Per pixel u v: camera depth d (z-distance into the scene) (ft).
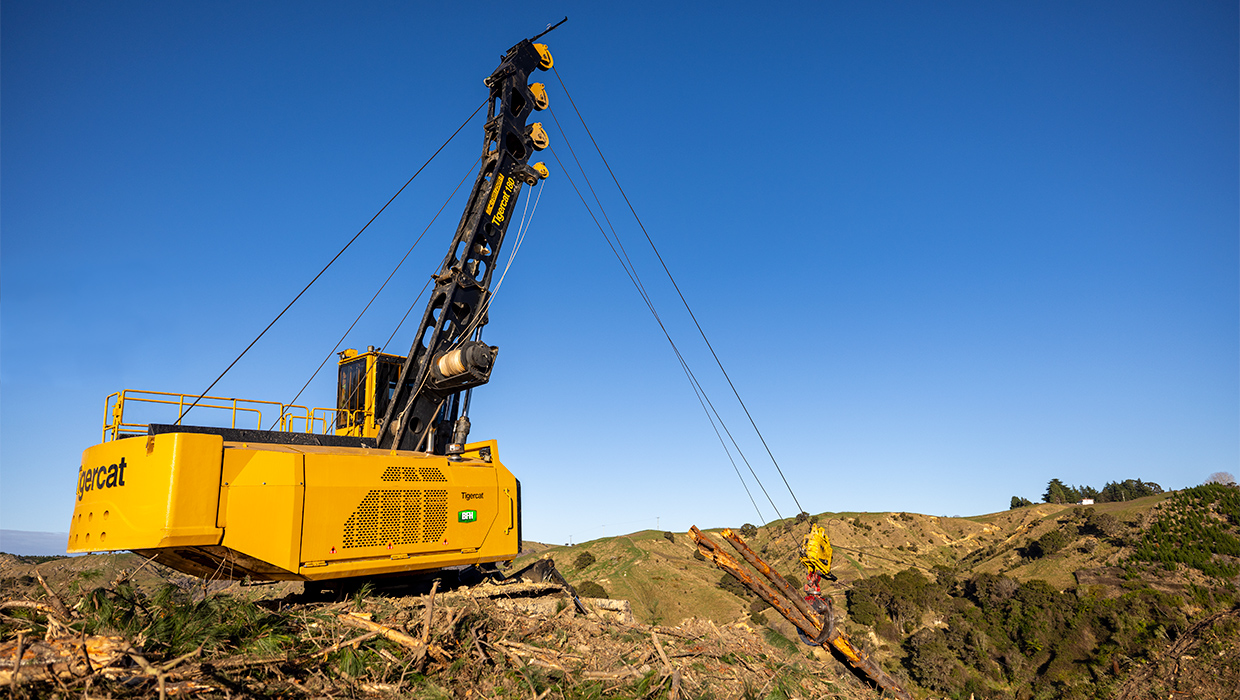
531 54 42.47
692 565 254.47
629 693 24.63
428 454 35.37
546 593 38.58
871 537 337.31
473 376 35.94
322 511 27.99
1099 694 153.28
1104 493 378.73
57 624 19.45
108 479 27.78
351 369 43.78
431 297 38.24
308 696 18.99
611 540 307.37
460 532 32.81
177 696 16.52
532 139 41.91
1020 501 398.62
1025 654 179.63
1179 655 158.10
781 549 254.88
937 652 181.98
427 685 20.98
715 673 29.84
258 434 32.27
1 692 15.01
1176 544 222.28
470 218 39.60
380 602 28.63
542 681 23.35
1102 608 187.62
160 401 30.68
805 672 34.91
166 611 22.27
